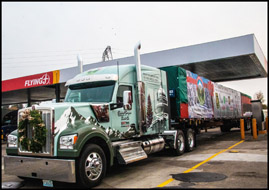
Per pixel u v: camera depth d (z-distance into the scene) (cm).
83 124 587
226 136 1684
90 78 721
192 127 1133
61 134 546
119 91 707
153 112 846
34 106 572
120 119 697
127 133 714
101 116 640
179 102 991
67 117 570
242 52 1619
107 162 621
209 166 722
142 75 817
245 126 2091
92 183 552
